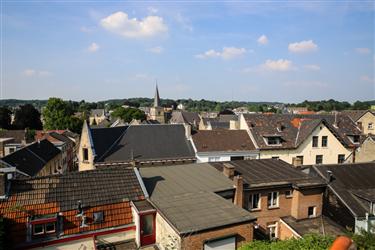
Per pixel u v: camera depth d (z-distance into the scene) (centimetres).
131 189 1873
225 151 3578
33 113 10100
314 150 3862
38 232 1534
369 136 3738
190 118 10150
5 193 1586
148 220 1706
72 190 1750
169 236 1522
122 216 1728
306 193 2303
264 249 1119
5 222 1456
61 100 9156
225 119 8725
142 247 1667
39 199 1627
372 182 2522
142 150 3350
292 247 1095
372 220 2138
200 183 2097
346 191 2336
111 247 1641
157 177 2203
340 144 3944
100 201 1728
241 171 2480
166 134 3659
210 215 1583
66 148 6669
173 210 1636
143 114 12250
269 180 2298
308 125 3941
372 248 1140
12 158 3825
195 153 3494
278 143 3828
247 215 1602
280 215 2295
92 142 3175
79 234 1588
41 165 4353
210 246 1468
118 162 3112
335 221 2314
